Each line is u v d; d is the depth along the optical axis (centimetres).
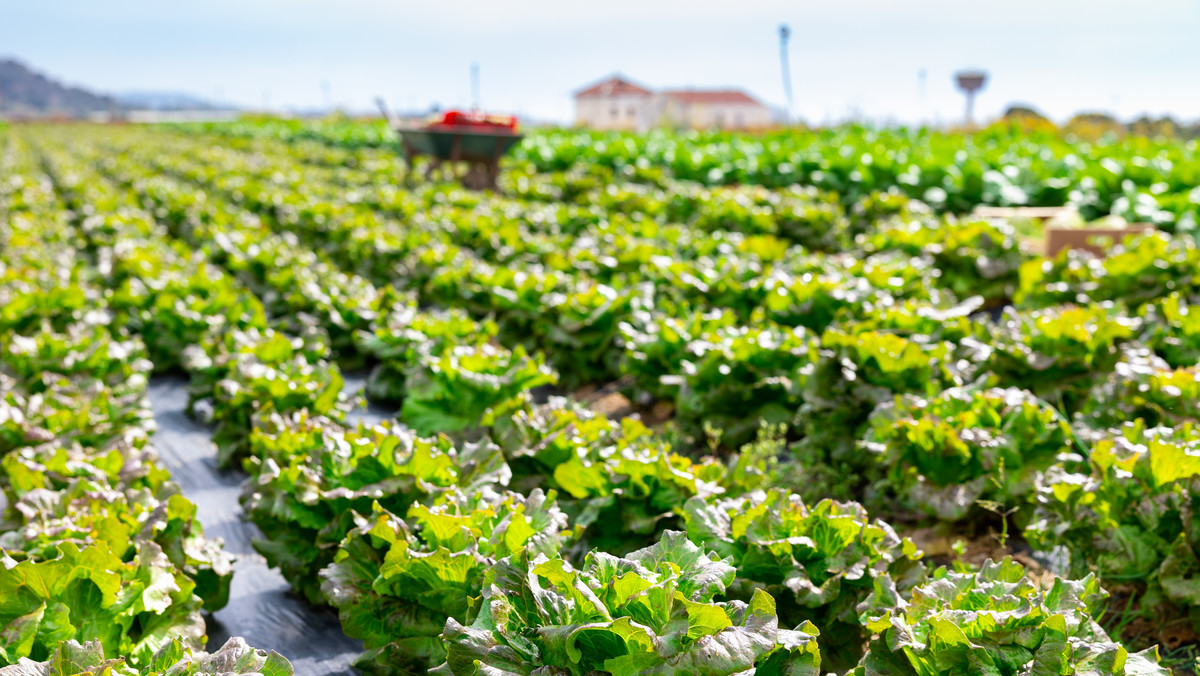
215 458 632
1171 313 633
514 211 1328
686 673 242
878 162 1648
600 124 5594
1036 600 289
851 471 560
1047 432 461
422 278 986
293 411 580
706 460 429
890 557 345
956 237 972
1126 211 1280
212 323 782
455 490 377
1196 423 483
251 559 499
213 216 1323
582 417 470
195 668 278
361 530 364
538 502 356
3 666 285
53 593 313
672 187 1745
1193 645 398
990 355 606
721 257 879
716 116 7575
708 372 596
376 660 352
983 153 1731
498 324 828
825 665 352
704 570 275
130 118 9012
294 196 1459
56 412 538
